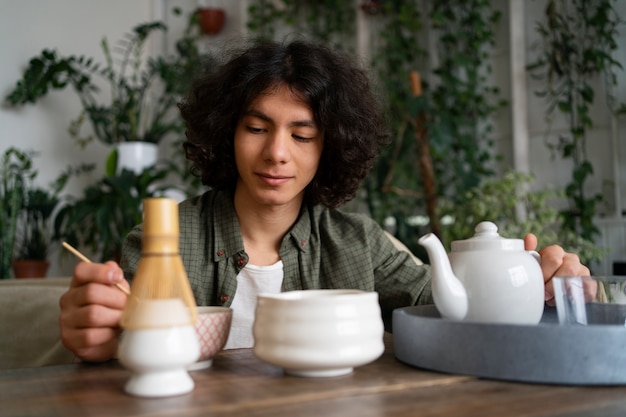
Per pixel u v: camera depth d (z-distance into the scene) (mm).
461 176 2816
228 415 479
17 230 3166
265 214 1032
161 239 562
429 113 2867
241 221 1058
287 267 1048
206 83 1066
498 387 580
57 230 2998
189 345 554
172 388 539
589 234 2541
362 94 1074
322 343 586
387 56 3201
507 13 2926
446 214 2703
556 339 584
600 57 2482
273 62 928
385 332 980
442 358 637
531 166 2814
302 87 915
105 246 2852
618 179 2533
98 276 685
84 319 679
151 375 543
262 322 616
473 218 2561
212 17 3572
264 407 503
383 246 1116
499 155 2939
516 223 2467
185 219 1028
